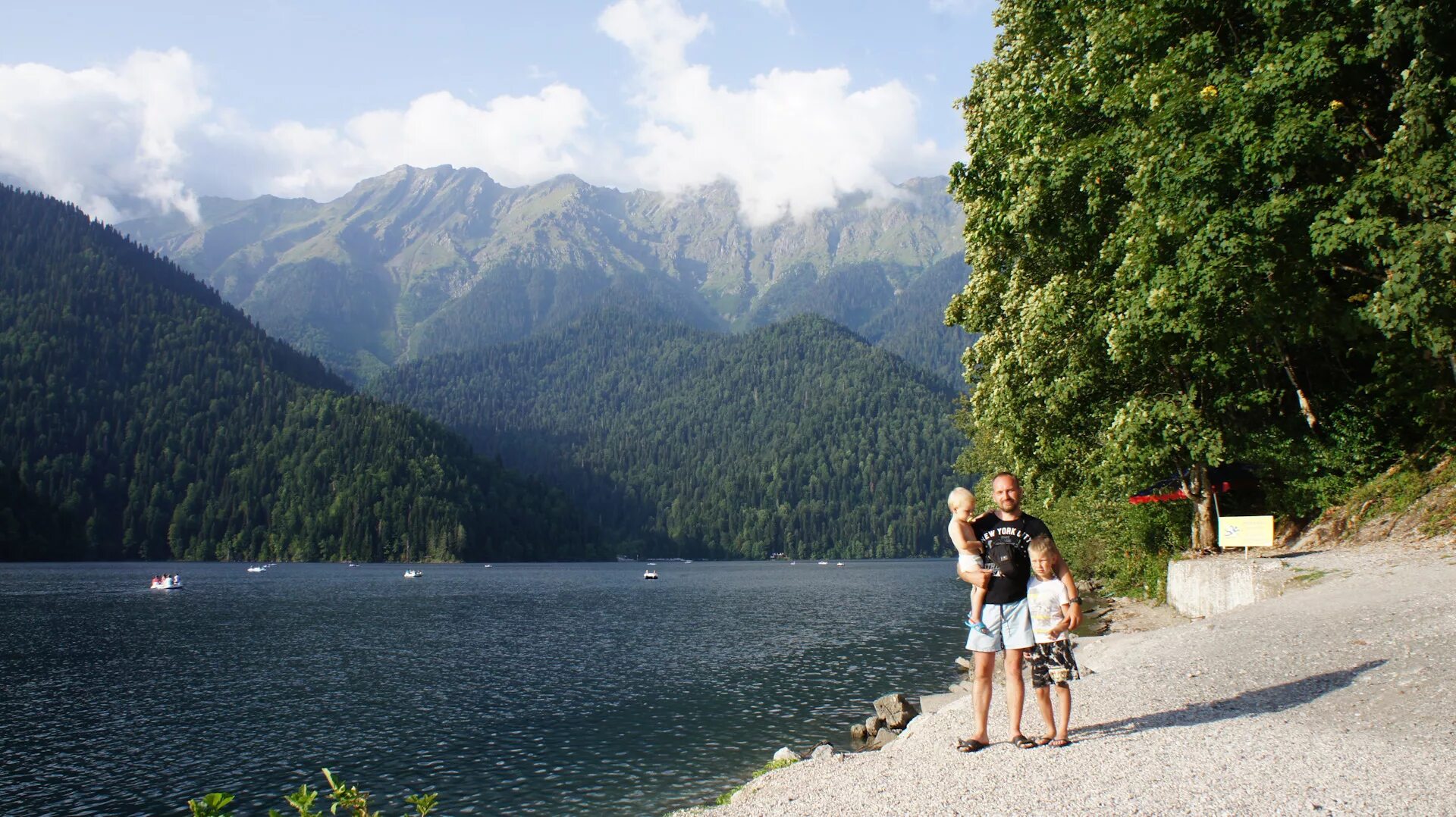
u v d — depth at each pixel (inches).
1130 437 1047.0
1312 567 874.8
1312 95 793.6
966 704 612.4
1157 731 401.1
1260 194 828.6
